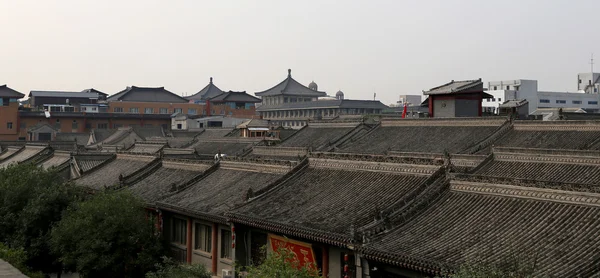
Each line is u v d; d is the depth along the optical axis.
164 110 182.75
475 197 30.47
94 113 157.88
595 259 21.95
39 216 46.41
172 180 53.19
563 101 155.88
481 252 25.11
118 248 42.22
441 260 25.19
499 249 24.97
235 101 182.88
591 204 25.31
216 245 42.69
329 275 33.47
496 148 44.75
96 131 139.88
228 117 163.00
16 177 49.69
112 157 67.25
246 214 38.03
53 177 52.06
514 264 22.27
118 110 178.12
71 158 70.81
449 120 66.25
